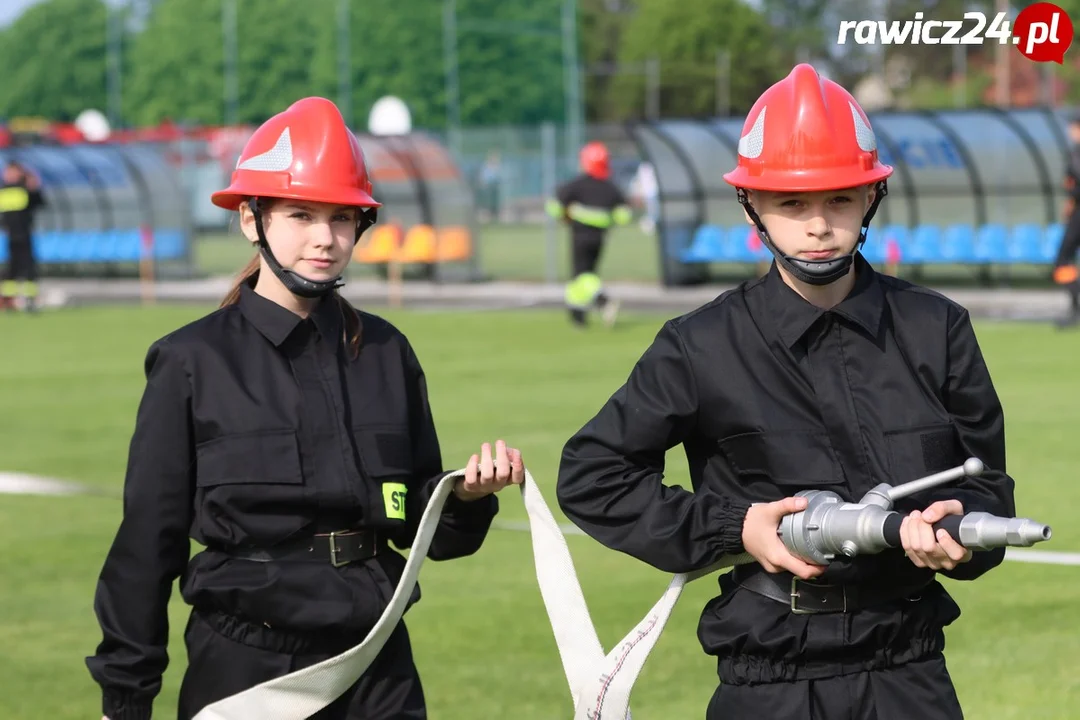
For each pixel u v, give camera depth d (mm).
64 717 10117
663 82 153125
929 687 6012
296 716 6285
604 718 6375
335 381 6520
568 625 6562
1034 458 18234
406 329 36750
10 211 43812
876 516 5477
